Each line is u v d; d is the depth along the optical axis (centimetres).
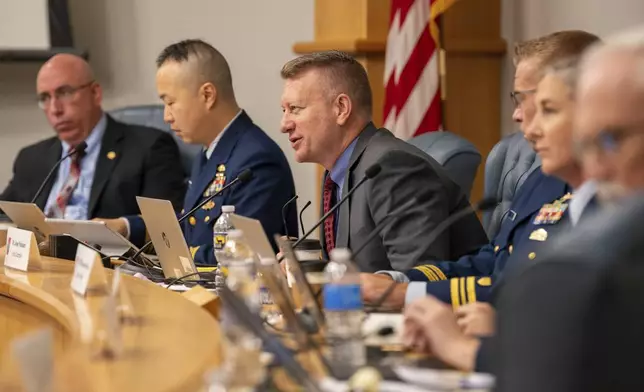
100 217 583
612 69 164
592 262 150
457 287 300
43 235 451
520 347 153
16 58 680
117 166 586
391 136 387
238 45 706
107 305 241
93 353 229
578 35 277
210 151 488
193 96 481
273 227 469
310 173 690
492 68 654
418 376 215
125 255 432
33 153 615
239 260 295
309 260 316
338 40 623
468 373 220
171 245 379
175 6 713
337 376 218
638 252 151
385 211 358
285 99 393
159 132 598
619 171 165
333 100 385
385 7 618
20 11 679
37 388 198
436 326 238
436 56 585
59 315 292
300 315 268
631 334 147
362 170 372
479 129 650
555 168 256
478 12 641
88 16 707
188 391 200
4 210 466
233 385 202
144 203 388
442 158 453
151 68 715
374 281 305
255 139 479
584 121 167
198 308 283
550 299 151
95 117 596
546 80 255
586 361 148
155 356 223
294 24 690
